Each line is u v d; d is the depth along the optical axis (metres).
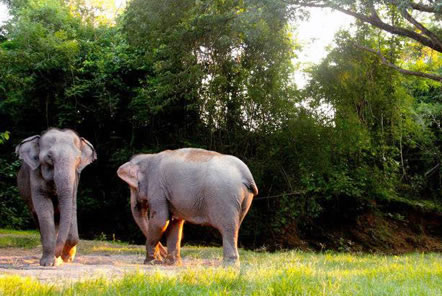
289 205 19.02
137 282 5.29
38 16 20.77
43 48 18.89
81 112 20.02
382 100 19.38
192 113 18.83
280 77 17.72
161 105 16.66
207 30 15.72
